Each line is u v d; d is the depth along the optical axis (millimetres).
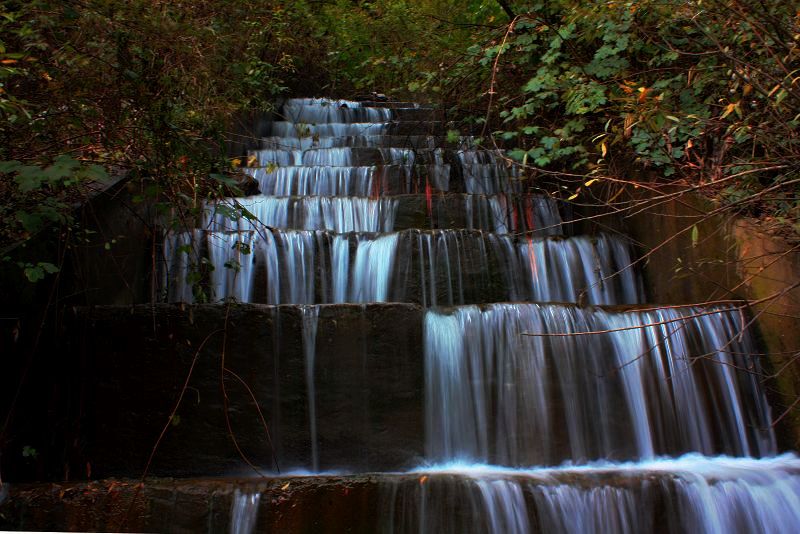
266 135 10992
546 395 5043
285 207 7176
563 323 5230
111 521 3773
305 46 12102
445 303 6367
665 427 5148
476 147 9133
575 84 6426
